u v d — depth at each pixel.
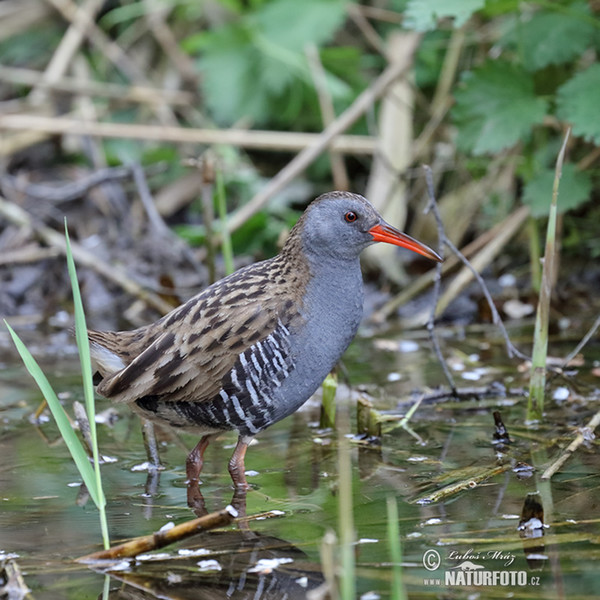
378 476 7.53
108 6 16.56
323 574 5.91
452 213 13.80
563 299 12.45
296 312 7.80
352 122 13.17
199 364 7.56
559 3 12.02
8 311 13.22
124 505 7.11
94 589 5.77
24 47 16.47
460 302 12.74
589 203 13.20
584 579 5.70
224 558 6.15
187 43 15.20
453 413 9.08
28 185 14.77
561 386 9.48
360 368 10.58
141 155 15.28
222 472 7.86
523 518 6.47
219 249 13.74
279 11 15.01
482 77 11.55
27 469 7.88
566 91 10.98
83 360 6.20
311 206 8.09
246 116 14.98
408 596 5.58
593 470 7.44
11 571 5.88
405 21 10.59
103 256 13.80
